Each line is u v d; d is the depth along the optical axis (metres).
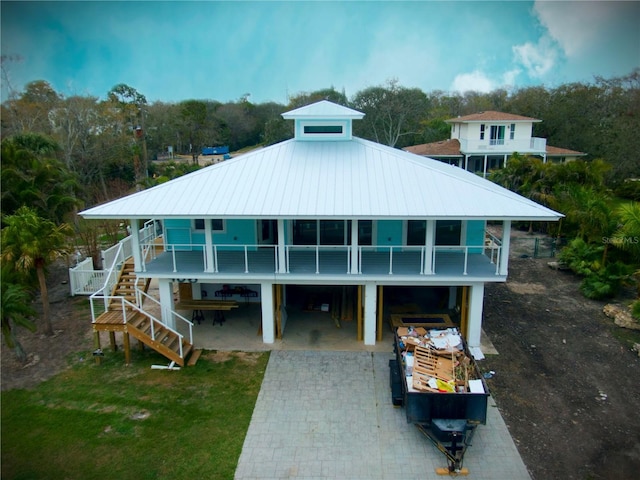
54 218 24.94
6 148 24.98
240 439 11.51
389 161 16.81
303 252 17.20
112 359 15.35
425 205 14.34
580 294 20.30
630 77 49.38
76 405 12.88
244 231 17.41
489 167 44.81
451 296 18.39
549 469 10.48
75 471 10.52
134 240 15.52
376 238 16.95
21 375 14.51
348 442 11.38
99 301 20.25
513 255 26.05
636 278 19.03
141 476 10.38
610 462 10.66
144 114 60.84
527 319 17.89
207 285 19.20
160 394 13.34
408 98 63.53
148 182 37.28
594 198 24.78
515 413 12.38
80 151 43.06
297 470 10.52
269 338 16.16
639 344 15.53
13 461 10.82
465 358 12.56
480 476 10.29
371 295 15.48
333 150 17.77
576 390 13.37
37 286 18.67
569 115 49.53
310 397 13.16
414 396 11.01
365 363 14.88
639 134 40.91
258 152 17.77
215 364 14.91
